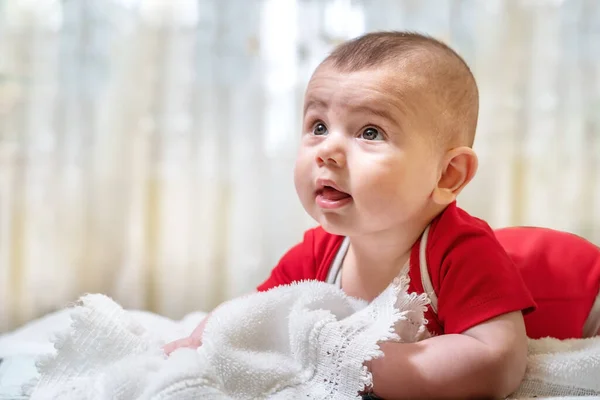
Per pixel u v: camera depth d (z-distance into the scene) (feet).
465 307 2.42
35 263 5.19
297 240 5.49
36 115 5.18
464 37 5.55
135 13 5.35
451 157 2.69
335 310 2.39
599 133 5.67
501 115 5.60
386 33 2.90
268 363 2.18
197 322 3.30
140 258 5.32
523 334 2.40
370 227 2.53
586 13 5.65
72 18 5.23
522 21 5.62
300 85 5.45
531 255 3.03
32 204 5.18
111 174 5.35
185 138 5.41
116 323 2.33
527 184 5.65
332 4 5.44
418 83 2.58
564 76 5.65
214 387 2.00
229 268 5.45
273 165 5.49
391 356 2.21
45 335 3.28
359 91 2.51
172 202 5.40
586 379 2.45
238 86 5.45
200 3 5.40
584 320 3.05
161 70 5.38
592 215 5.65
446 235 2.61
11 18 5.15
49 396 2.14
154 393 1.95
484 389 2.23
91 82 5.26
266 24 5.46
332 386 2.11
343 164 2.50
